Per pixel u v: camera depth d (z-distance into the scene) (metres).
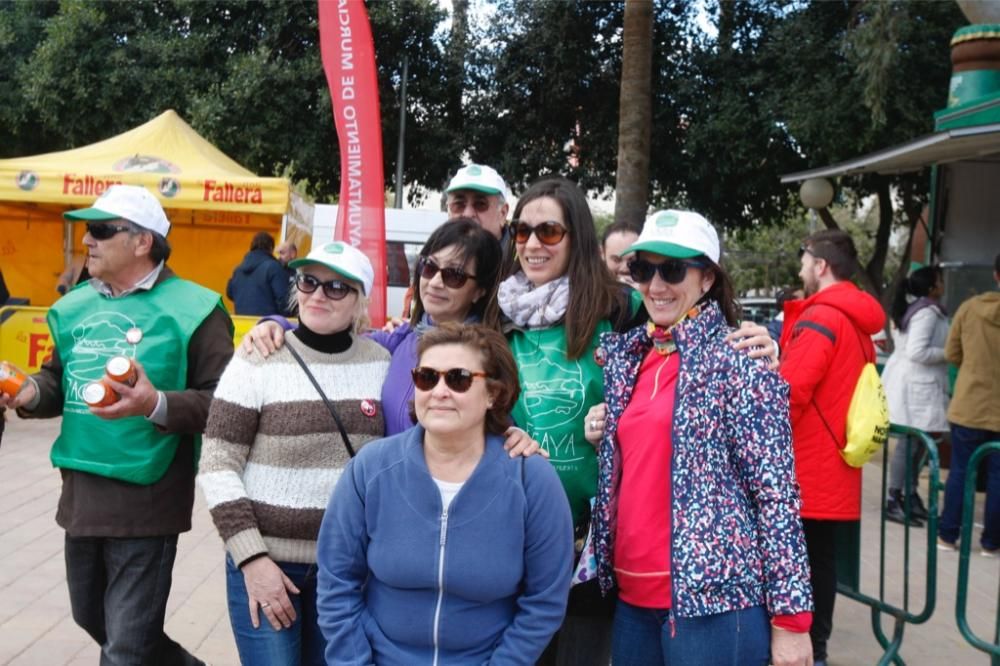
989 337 5.85
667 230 2.49
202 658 4.12
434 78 16.17
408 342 2.85
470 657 2.29
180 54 14.72
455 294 2.86
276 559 2.65
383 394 2.76
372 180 6.04
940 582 5.45
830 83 13.06
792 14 14.32
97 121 15.10
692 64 14.97
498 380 2.31
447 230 2.90
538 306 2.72
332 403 2.68
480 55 16.22
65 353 3.10
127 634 3.04
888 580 5.50
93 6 14.77
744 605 2.29
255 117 14.84
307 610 2.72
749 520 2.33
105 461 2.99
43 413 3.12
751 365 2.37
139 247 3.06
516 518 2.27
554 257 2.77
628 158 10.34
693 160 15.16
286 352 2.72
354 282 2.72
